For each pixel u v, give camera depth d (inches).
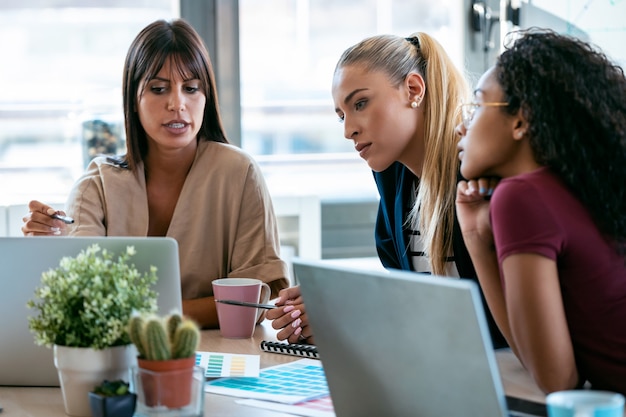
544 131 58.1
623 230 57.6
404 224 86.5
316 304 53.0
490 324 74.3
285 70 138.8
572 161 57.4
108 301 56.1
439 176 79.2
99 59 132.3
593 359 59.0
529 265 55.5
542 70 58.8
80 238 64.9
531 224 55.8
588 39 136.6
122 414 54.5
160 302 64.2
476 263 64.9
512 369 66.4
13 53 130.8
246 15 135.3
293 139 141.5
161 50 87.7
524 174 58.0
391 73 78.8
